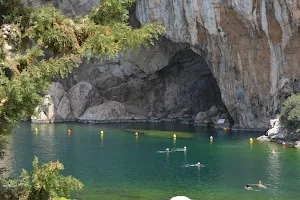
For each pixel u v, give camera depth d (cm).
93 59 1077
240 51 5550
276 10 5066
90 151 4325
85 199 2742
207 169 3544
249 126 5788
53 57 1019
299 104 4691
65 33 979
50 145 4653
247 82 5650
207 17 5475
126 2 1129
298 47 5191
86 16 1088
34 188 929
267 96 5528
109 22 1082
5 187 950
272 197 2794
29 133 5562
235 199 2755
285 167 3591
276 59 5350
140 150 4388
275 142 4828
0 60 888
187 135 5462
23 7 1005
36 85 906
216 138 5178
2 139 1003
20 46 977
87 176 3325
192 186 3052
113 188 3002
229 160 3884
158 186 3058
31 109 928
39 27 971
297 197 2789
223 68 5841
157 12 5862
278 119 5000
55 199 952
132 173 3422
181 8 5641
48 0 1112
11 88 858
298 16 4947
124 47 1010
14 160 3816
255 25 5259
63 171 3472
